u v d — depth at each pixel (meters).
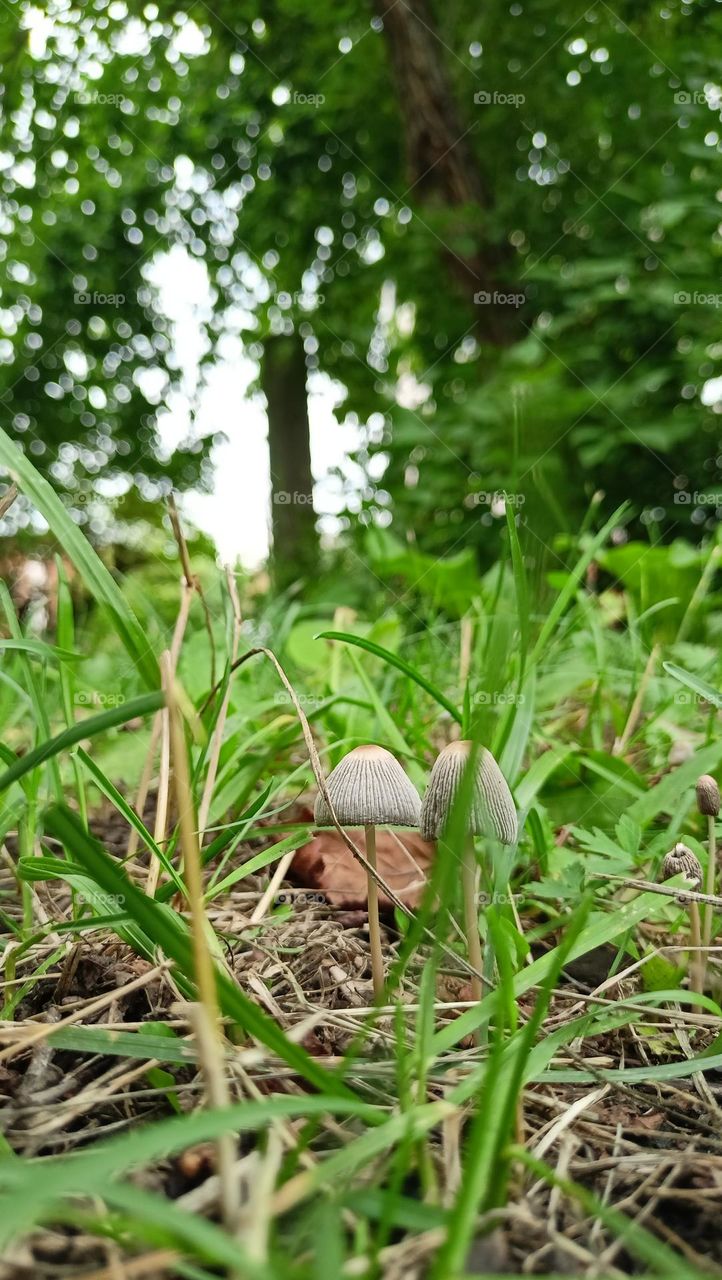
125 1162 0.07
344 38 1.06
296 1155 0.09
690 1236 0.10
